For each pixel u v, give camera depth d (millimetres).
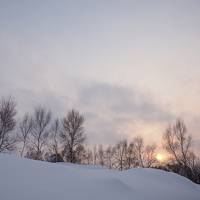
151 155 36156
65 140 29344
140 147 37156
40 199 4859
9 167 5949
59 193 5328
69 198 5234
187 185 10227
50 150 29047
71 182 6098
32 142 28234
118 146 38000
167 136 28750
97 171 8031
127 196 6359
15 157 6930
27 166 6367
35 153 28125
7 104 26156
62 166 7336
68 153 28922
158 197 7211
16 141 26188
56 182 5859
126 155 37375
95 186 6254
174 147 28125
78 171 7238
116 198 5988
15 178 5453
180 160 27562
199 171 26594
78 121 30172
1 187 4910
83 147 29844
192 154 27406
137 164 36500
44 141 28828
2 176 5383
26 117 28516
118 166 37094
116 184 6785
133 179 8297
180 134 28312
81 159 29516
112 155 37625
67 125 29812
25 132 27953
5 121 25562
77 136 29703
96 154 37344
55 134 29547
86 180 6492
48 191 5273
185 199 8023
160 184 8852
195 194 8992
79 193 5617
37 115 29234
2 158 6438
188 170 26922
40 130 28938
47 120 29469
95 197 5668
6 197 4609
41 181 5680
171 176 10695
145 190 7371
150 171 10578
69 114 30234
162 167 30469
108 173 8164
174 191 8438
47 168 6676
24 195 4848
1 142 24906
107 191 6195
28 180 5535
